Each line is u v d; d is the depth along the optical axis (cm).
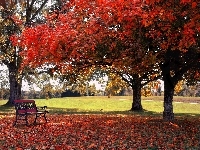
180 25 1419
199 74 1989
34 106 1808
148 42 1520
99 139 1257
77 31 1627
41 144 1143
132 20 1427
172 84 1880
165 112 1930
